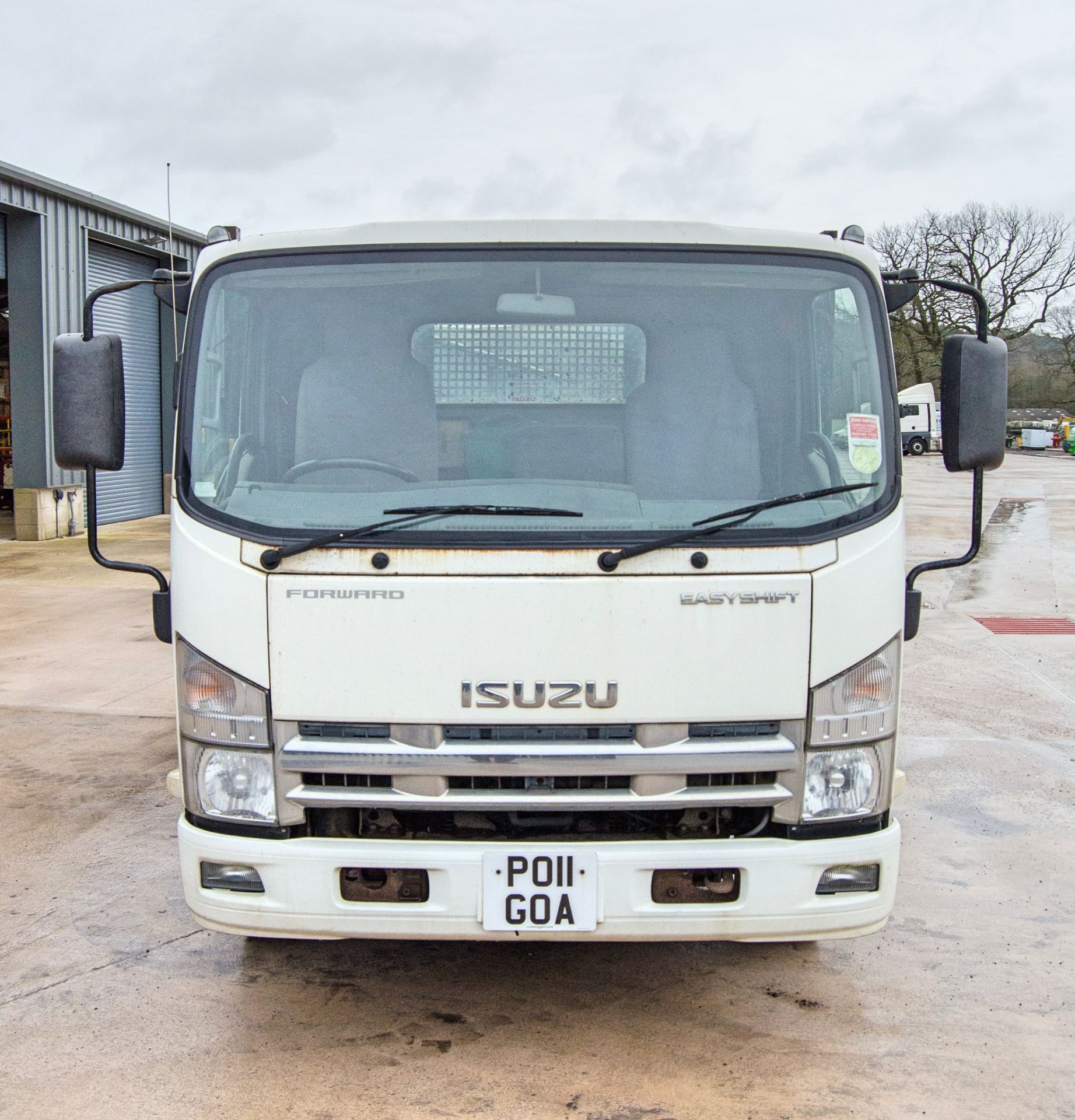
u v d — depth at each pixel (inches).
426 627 117.9
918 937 167.3
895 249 2316.7
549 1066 130.6
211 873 123.6
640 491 126.7
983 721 293.3
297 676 119.0
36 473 673.0
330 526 121.6
